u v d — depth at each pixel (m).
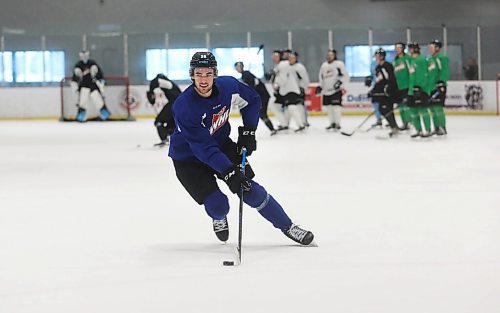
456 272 8.17
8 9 48.69
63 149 26.30
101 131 35.62
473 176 17.03
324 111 46.88
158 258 9.26
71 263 9.07
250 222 11.59
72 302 7.30
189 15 49.56
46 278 8.32
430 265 8.53
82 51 47.78
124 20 49.38
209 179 9.54
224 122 9.20
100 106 43.75
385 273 8.20
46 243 10.36
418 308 6.82
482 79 47.62
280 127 33.22
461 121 38.72
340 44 48.38
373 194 14.48
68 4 49.03
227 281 8.00
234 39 48.84
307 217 12.01
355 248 9.58
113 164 21.19
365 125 37.53
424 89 27.80
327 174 17.94
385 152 23.47
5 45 48.53
